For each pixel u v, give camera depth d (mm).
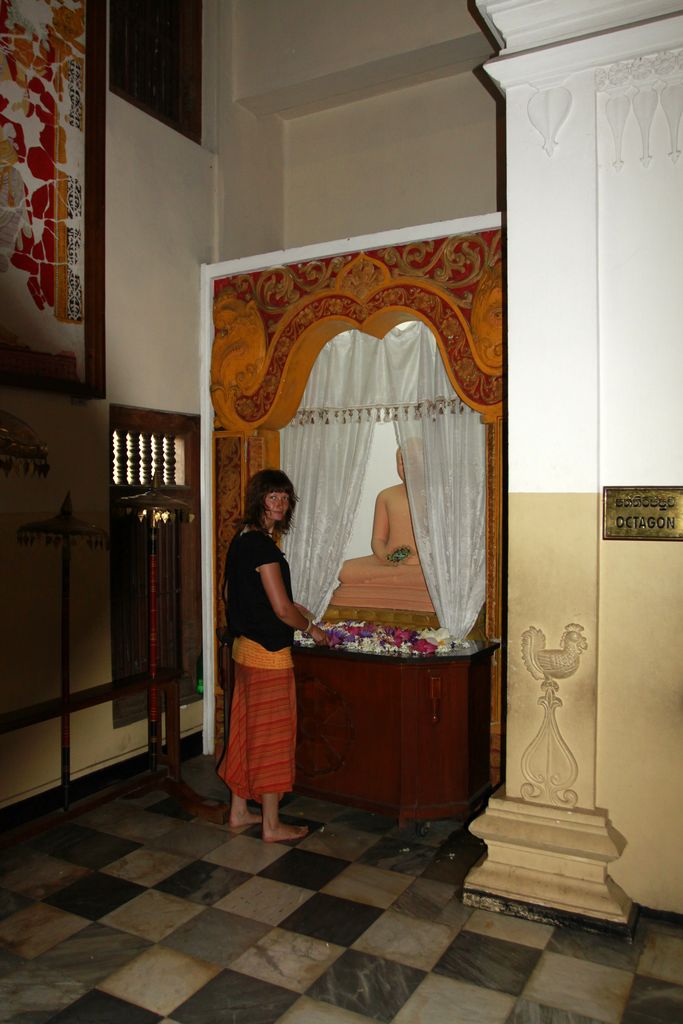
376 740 3824
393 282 4102
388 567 4543
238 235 5109
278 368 4465
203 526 4773
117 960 2734
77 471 4012
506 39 3115
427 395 4238
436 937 2887
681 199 2867
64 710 3510
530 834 3047
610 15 2914
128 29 4531
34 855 3525
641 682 2965
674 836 2932
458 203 4988
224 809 3889
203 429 4785
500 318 3832
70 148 3992
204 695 4801
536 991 2574
